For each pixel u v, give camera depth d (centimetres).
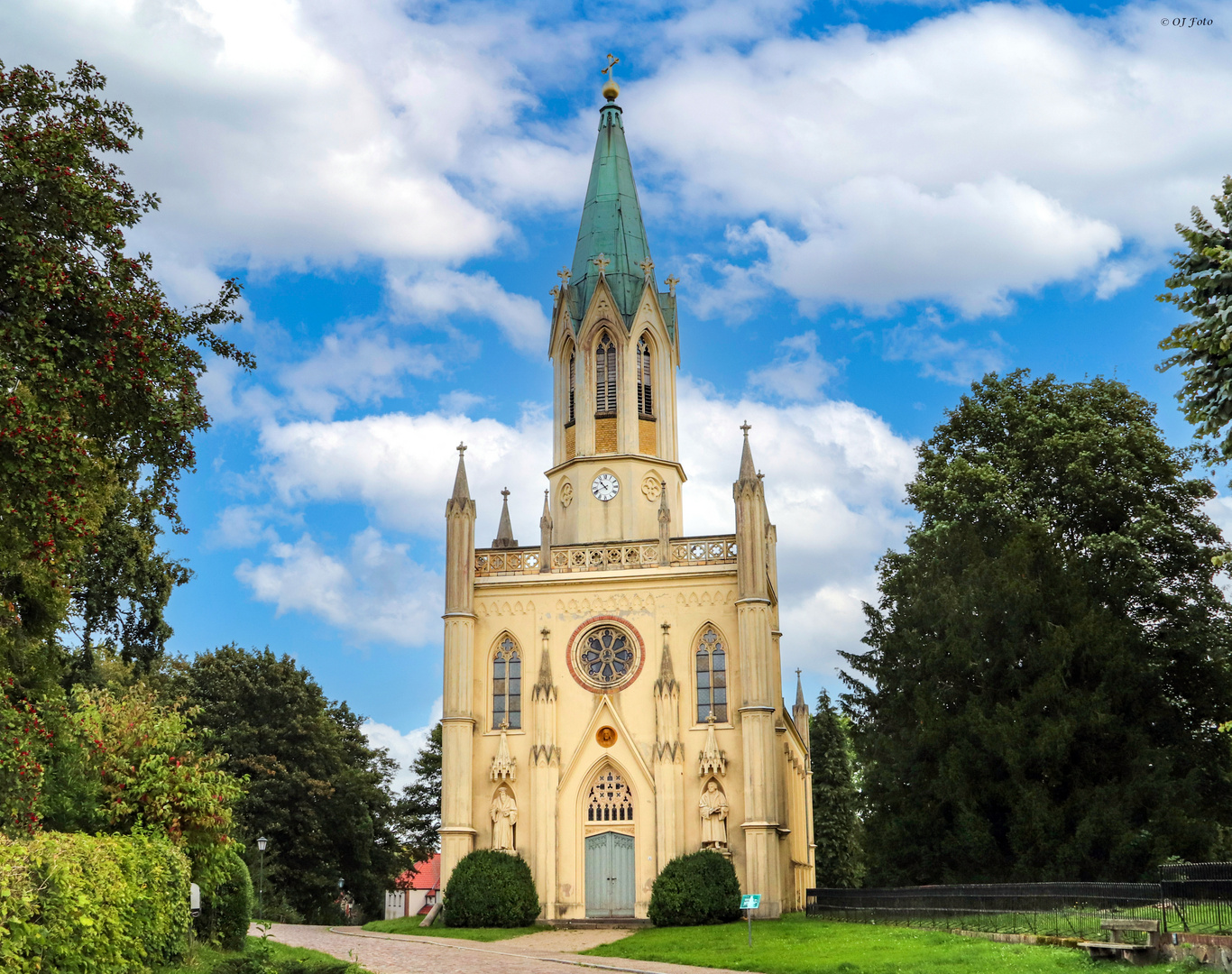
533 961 3812
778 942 4116
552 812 5647
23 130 2553
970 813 4822
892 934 4016
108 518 4406
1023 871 4647
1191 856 4522
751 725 5556
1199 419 2702
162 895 2728
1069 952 3053
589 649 5897
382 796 8481
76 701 3512
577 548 6034
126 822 3203
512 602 5984
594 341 6569
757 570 5750
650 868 5556
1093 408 6131
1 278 2475
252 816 7581
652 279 6688
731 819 5556
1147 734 5038
